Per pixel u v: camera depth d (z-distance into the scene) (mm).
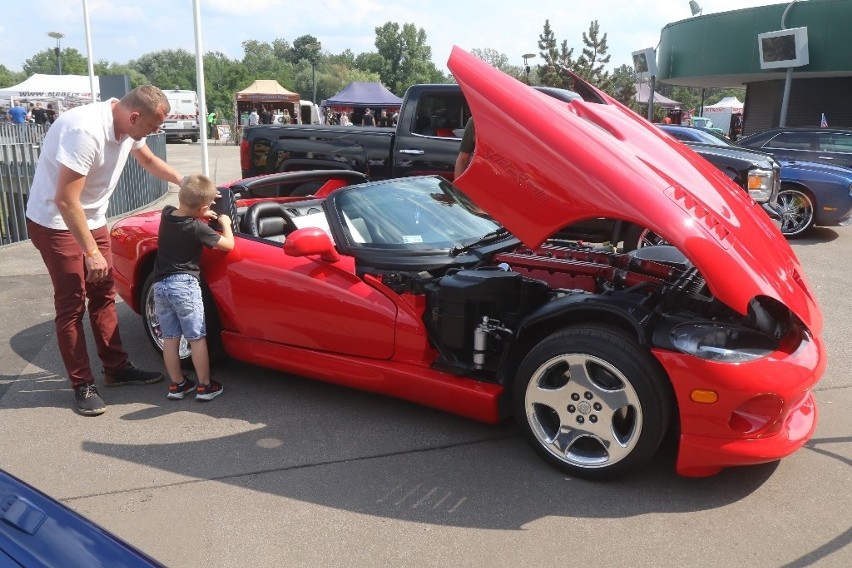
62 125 3811
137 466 3506
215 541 2887
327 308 3979
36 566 1502
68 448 3699
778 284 3105
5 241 9297
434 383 3691
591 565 2701
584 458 3320
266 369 4785
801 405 3480
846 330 5543
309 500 3186
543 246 4438
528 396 3396
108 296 4383
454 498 3188
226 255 4371
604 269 3863
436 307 3674
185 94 40812
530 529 2943
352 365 3965
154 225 4875
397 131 7629
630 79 35000
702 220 3082
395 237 4195
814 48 18922
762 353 3004
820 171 9625
